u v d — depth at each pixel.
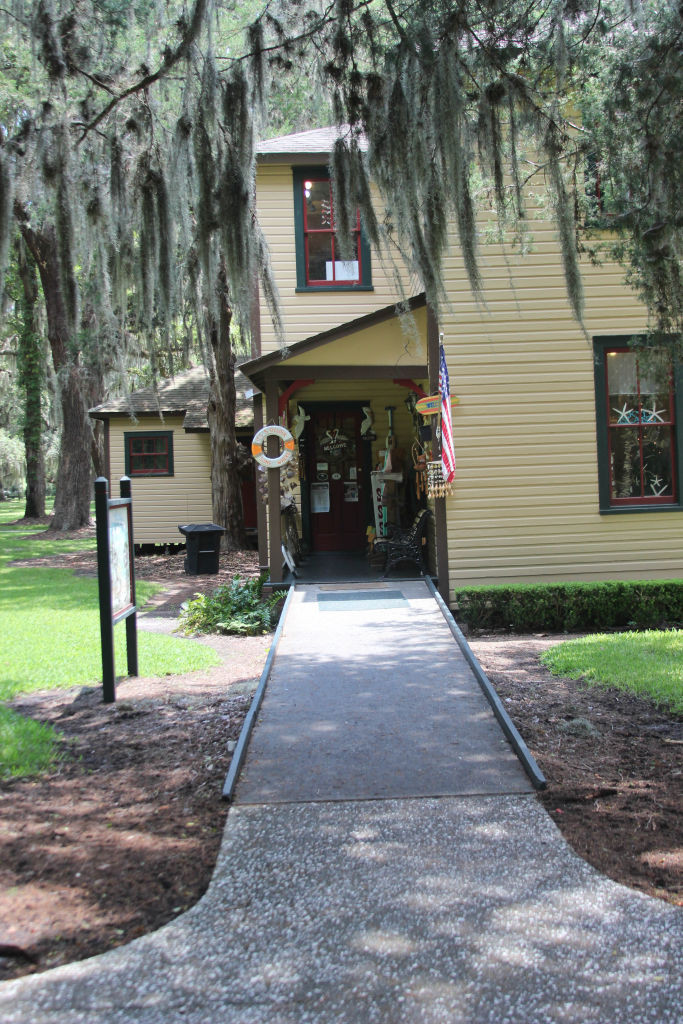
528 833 3.79
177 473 20.02
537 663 7.67
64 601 11.47
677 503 10.61
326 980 2.73
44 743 5.14
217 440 18.23
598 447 10.49
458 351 10.39
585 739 5.15
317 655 7.26
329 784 4.42
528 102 6.04
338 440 14.45
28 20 5.67
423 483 11.59
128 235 6.39
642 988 2.66
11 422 32.38
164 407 19.94
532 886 3.31
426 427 10.62
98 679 7.01
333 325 12.61
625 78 6.30
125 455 20.00
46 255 19.41
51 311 19.91
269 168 12.62
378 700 5.90
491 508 10.47
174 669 7.45
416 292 10.23
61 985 2.71
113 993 2.68
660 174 6.29
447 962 2.81
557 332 10.45
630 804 4.09
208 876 3.45
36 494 29.12
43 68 5.77
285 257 12.61
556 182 6.30
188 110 5.78
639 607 10.00
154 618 11.00
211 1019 2.55
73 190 5.94
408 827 3.88
